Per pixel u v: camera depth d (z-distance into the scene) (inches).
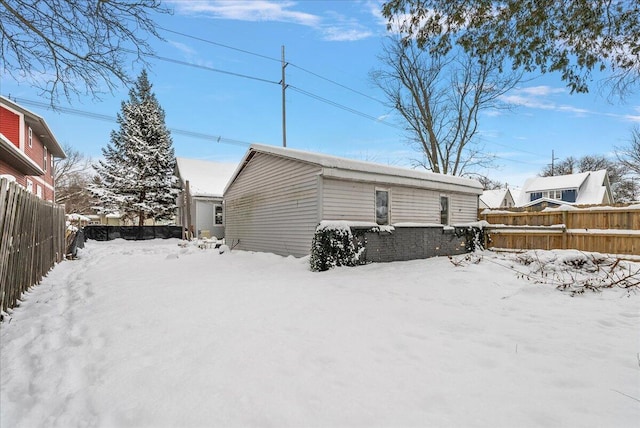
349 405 82.4
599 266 265.1
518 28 169.5
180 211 991.0
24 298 194.2
